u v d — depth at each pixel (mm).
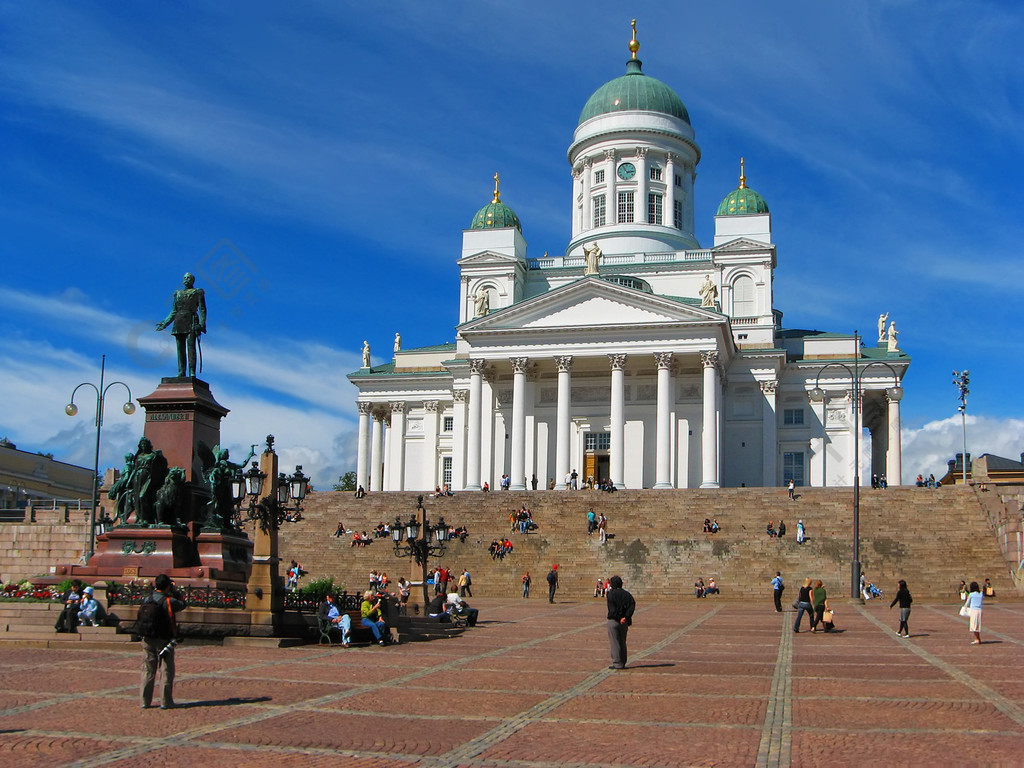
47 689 24453
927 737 19219
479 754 17906
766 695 24484
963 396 98188
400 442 116500
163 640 21938
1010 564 65812
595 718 21328
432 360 119125
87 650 32000
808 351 109312
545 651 34969
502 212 117188
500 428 105188
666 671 29172
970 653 34031
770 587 66375
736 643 37969
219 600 34500
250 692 24312
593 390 103875
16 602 34844
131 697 23328
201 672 27656
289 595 37406
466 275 114625
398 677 27469
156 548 36469
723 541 70812
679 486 100812
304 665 29641
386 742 18812
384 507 82750
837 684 26391
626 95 123625
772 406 103562
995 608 54656
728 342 99375
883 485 99625
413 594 46688
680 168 124938
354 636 35781
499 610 56438
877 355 106375
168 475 37062
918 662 31375
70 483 136375
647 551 71125
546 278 117125
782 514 77062
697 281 111438
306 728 20016
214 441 39438
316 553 74688
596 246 103375
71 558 73188
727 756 17766
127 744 18484
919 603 60844
